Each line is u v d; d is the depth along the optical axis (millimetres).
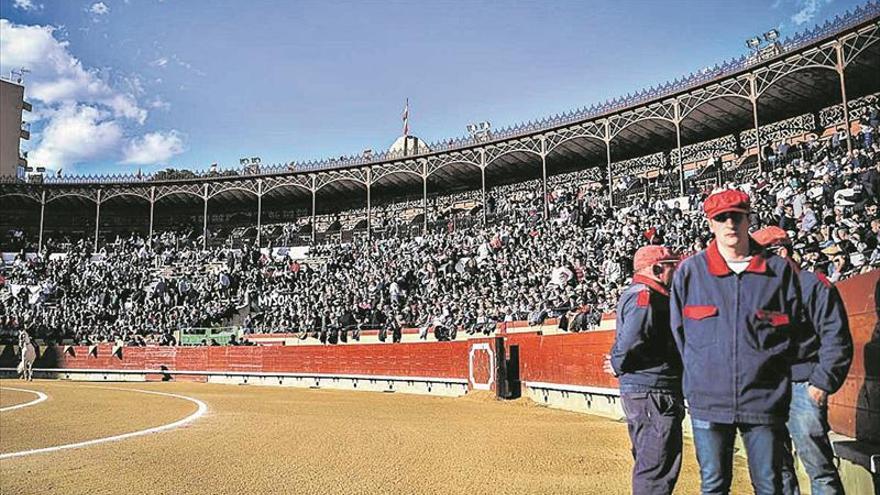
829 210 17203
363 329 28734
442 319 25359
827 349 3275
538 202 37188
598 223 29438
